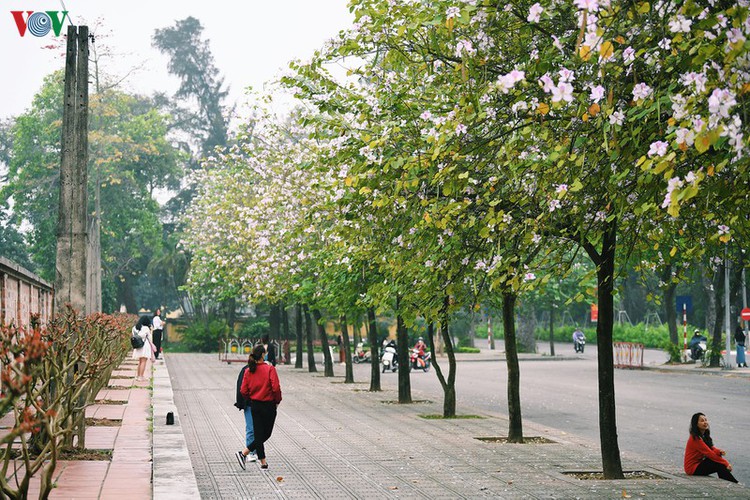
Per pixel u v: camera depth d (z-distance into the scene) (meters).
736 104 6.79
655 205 8.86
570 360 55.88
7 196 70.06
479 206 11.52
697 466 13.28
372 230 13.31
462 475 13.17
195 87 88.06
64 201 14.79
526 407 25.11
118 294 84.06
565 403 26.31
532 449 16.16
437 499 11.29
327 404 25.22
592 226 11.03
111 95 69.69
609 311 13.23
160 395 23.03
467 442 17.05
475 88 10.47
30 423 6.90
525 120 10.19
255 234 31.20
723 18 7.21
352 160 13.27
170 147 77.94
